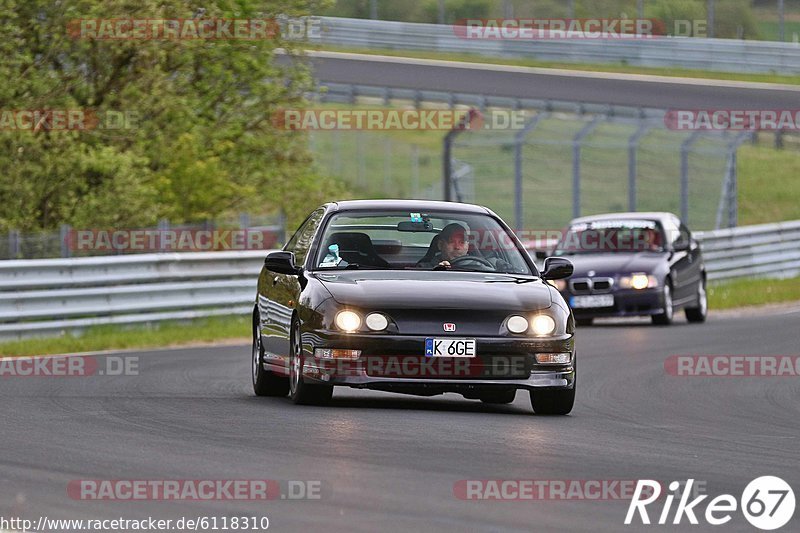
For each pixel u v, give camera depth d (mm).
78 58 84812
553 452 27859
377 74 156375
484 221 38125
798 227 107375
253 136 97562
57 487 23156
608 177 143375
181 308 66062
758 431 32969
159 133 87000
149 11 82562
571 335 34594
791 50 162625
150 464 25453
